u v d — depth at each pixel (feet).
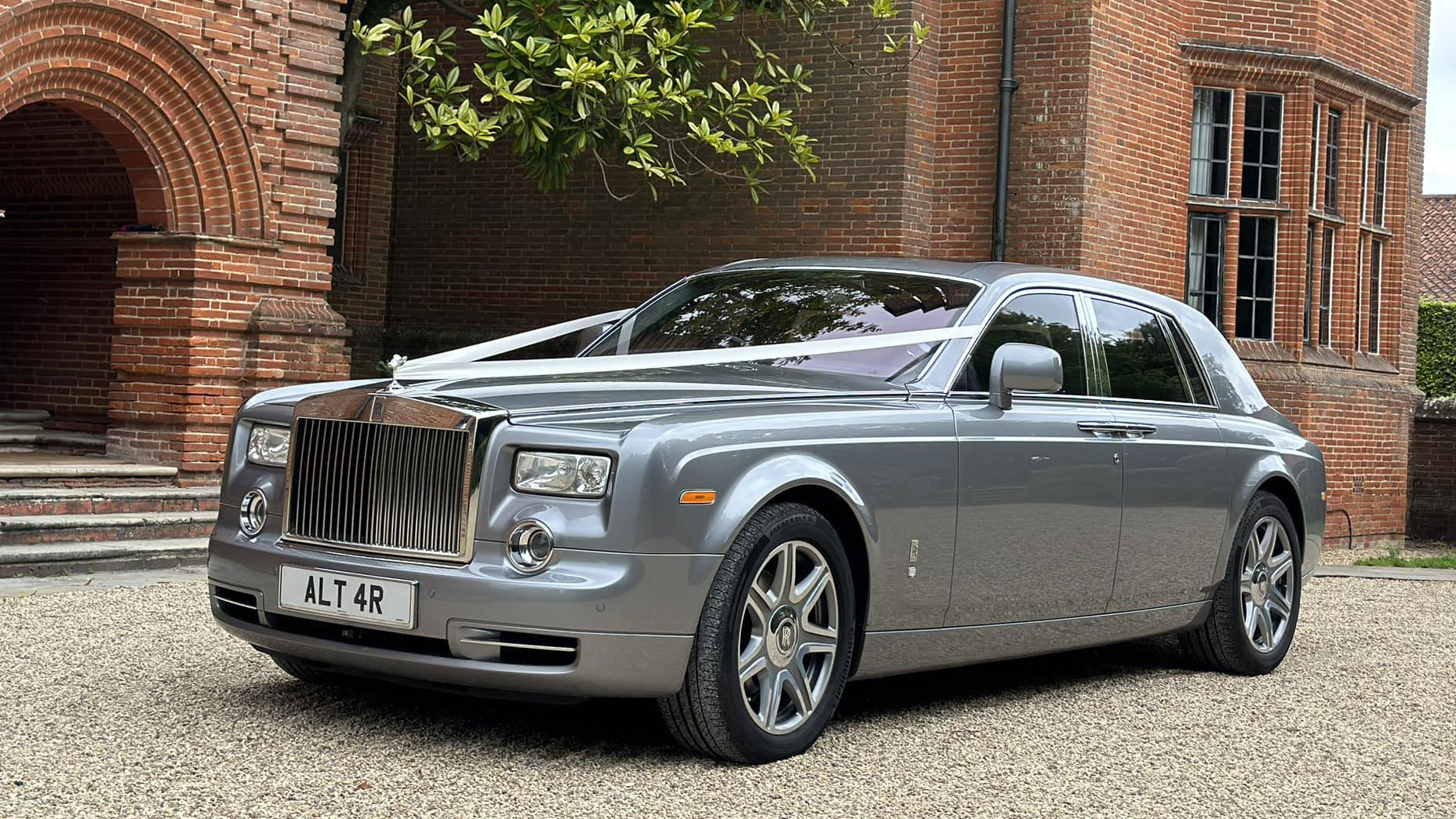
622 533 14.19
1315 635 27.30
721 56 49.67
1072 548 18.95
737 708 14.90
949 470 17.12
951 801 14.42
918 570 16.87
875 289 19.58
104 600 24.20
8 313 42.60
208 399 35.50
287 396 16.81
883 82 46.96
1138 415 20.52
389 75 56.54
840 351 18.21
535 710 17.40
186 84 34.32
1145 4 48.24
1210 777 16.01
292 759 14.67
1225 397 22.90
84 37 32.19
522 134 38.29
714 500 14.64
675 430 14.67
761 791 14.34
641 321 20.20
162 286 35.35
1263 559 23.00
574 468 14.37
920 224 47.55
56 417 41.73
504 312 55.01
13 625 21.49
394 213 57.36
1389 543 56.85
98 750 14.75
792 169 48.57
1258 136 51.67
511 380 16.78
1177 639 25.85
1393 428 56.70
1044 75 46.52
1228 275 51.24
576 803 13.57
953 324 18.53
